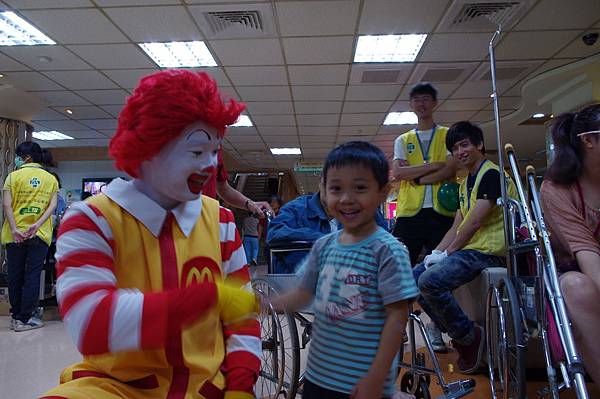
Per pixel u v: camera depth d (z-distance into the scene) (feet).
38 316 15.49
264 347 6.57
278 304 4.59
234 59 19.20
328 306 4.03
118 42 17.65
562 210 6.07
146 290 3.11
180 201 3.35
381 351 3.58
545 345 5.46
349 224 3.94
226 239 3.76
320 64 19.79
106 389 2.89
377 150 4.02
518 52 18.62
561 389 5.33
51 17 15.65
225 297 2.89
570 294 5.51
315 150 38.88
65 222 3.02
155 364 3.05
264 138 34.19
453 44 17.85
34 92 23.35
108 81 21.91
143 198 3.22
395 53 18.86
